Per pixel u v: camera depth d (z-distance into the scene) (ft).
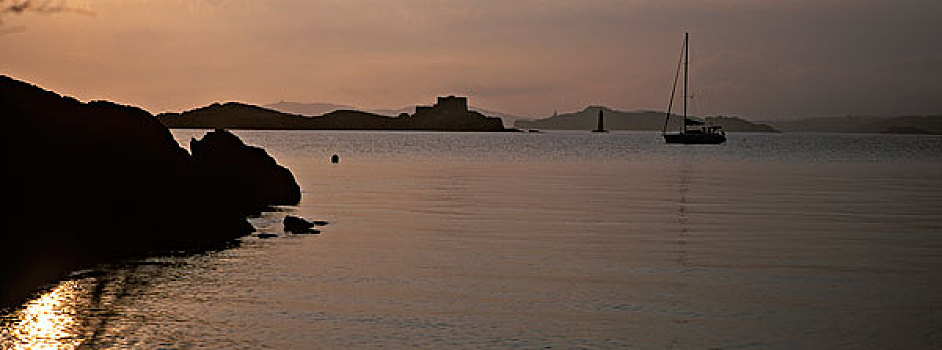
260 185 161.17
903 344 64.54
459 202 169.27
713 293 80.74
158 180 122.11
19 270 86.58
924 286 84.17
